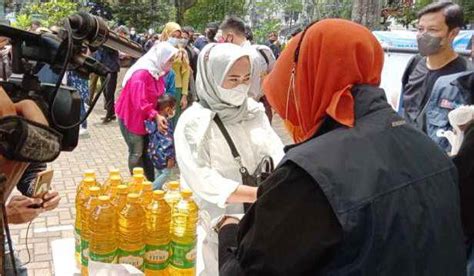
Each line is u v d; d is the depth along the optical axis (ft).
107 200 4.88
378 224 3.10
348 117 3.49
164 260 5.15
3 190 3.06
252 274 3.21
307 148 3.29
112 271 4.41
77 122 3.80
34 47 3.59
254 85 13.69
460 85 8.58
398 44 12.15
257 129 6.79
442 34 9.29
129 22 54.13
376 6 20.08
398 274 3.22
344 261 3.11
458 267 3.60
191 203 5.28
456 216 3.64
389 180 3.27
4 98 3.20
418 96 10.01
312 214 3.08
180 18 64.18
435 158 3.67
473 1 33.19
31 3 27.78
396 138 3.52
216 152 6.36
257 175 6.40
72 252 5.95
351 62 3.49
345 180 3.12
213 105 6.49
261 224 3.19
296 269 3.06
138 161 13.12
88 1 34.40
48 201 4.91
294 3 61.77
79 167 17.97
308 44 3.60
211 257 5.59
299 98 3.72
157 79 12.84
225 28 16.55
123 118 12.82
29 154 3.02
